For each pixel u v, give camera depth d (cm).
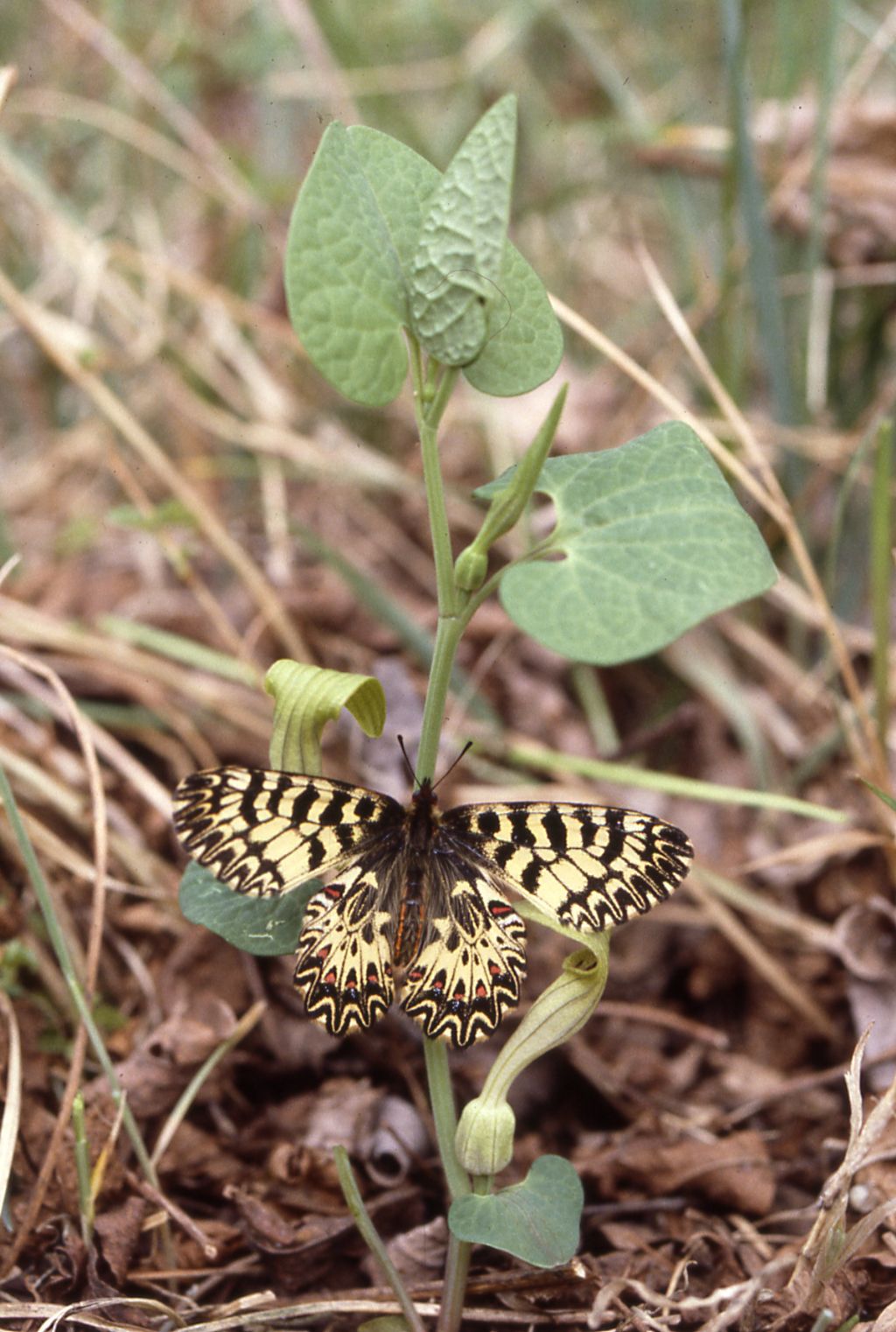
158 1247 26
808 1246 25
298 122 47
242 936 24
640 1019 30
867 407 36
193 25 47
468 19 49
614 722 36
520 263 23
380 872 24
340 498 40
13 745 32
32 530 40
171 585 37
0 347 45
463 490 38
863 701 30
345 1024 24
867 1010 30
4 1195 26
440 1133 24
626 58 47
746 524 23
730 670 35
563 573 23
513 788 33
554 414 22
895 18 36
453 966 24
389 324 23
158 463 33
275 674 24
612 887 24
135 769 32
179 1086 28
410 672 35
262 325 39
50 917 26
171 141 45
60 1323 25
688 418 30
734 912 31
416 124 46
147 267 38
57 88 45
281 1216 27
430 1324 25
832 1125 29
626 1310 25
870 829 31
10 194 43
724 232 35
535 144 47
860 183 36
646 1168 28
